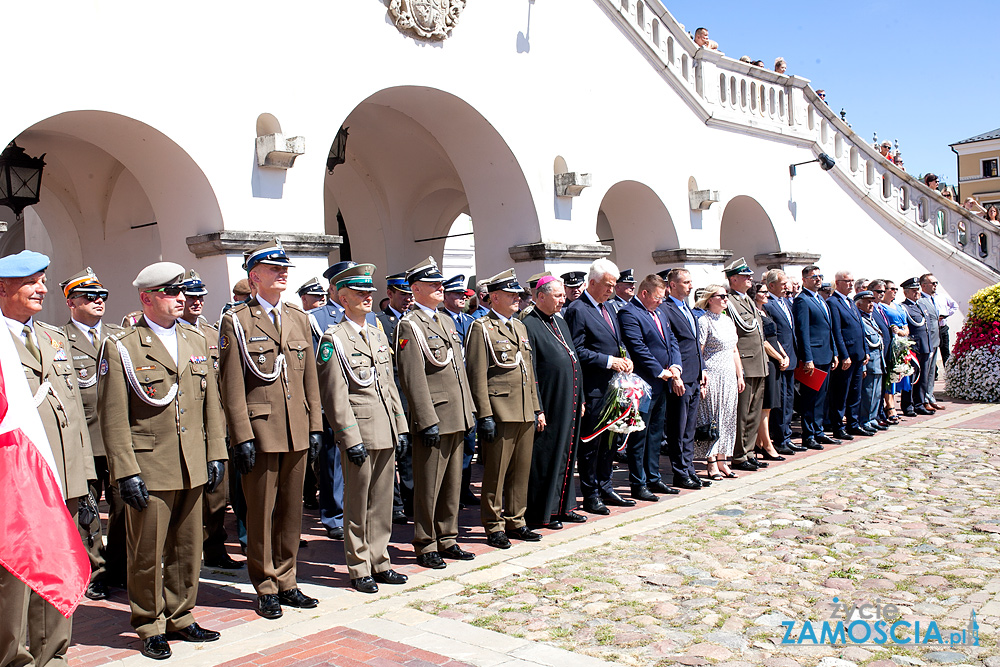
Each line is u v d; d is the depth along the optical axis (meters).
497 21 10.29
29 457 3.34
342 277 5.45
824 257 16.20
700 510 7.09
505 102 10.34
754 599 4.89
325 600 5.17
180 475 4.48
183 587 4.55
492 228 11.05
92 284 5.93
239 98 7.82
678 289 8.17
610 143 11.85
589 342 7.32
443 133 10.62
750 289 9.59
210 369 4.78
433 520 5.88
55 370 4.25
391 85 9.09
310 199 8.33
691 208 13.34
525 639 4.39
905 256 17.80
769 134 15.05
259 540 4.94
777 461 9.26
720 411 8.36
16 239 13.70
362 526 5.36
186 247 7.95
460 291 7.74
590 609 4.80
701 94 13.65
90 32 6.83
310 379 5.16
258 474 4.93
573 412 6.87
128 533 4.46
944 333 15.30
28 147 9.01
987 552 5.60
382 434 5.36
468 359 6.25
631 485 7.73
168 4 7.34
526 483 6.52
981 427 10.84
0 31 6.31
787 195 15.47
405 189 13.57
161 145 7.46
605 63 11.84
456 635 4.47
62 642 4.02
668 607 4.79
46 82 6.55
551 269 10.67
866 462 8.88
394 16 9.10
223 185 7.66
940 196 18.19
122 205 10.23
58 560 3.27
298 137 7.96
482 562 5.89
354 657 4.22
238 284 7.00
